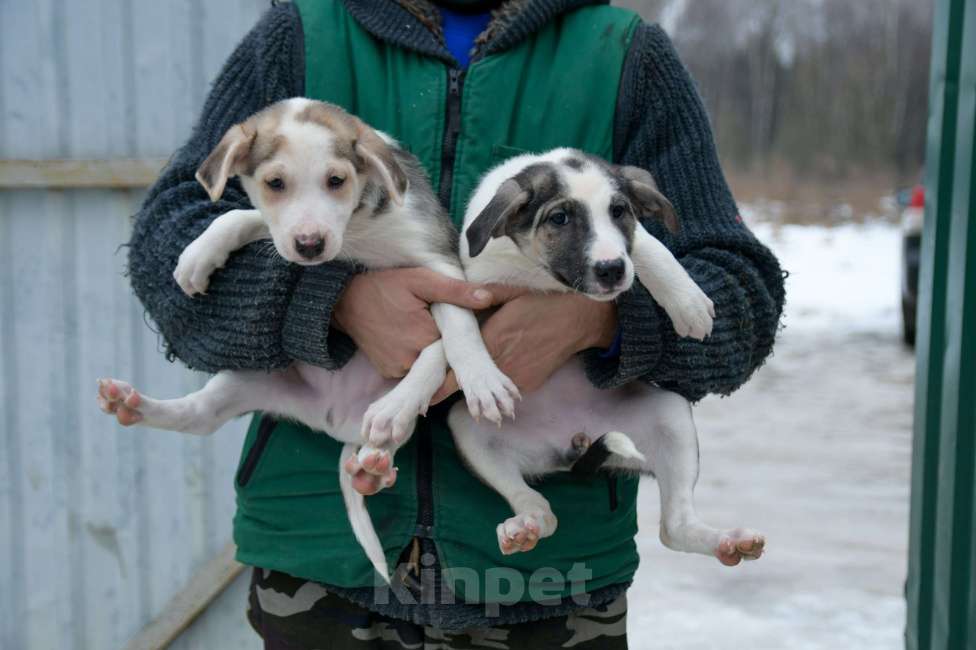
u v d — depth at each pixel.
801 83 42.44
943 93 3.11
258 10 5.01
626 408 3.02
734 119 41.78
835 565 6.43
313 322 2.65
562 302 2.76
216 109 3.05
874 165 39.12
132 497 5.18
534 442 2.95
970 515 2.94
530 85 3.00
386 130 3.02
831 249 23.48
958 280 2.98
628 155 3.01
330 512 2.83
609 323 2.81
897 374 12.28
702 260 2.89
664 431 2.99
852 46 43.06
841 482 8.12
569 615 2.87
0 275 5.03
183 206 2.93
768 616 5.74
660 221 3.12
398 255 2.97
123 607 5.24
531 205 2.94
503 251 3.03
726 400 11.05
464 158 3.01
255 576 3.05
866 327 15.61
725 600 5.95
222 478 5.18
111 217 5.03
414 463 2.82
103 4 4.95
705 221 2.93
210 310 2.76
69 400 5.12
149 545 5.21
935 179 3.18
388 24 2.98
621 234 2.85
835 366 12.78
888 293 18.59
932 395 3.21
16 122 4.96
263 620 2.97
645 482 8.20
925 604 3.28
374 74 3.01
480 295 2.71
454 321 2.71
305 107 2.90
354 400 2.86
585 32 2.99
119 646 5.25
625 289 2.71
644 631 5.57
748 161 39.72
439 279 2.72
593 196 2.87
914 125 39.81
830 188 35.75
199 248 2.72
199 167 2.93
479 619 2.78
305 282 2.70
